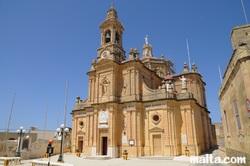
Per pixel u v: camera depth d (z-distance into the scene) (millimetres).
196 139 29594
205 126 38469
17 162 24562
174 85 41750
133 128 31062
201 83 44969
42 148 34656
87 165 22938
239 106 10414
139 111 32031
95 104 34625
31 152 32219
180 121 30906
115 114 32656
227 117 15047
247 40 10242
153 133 30734
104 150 33000
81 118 39312
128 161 25984
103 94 35500
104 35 40875
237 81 10281
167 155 28469
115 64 35500
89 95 38031
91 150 33250
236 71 10172
